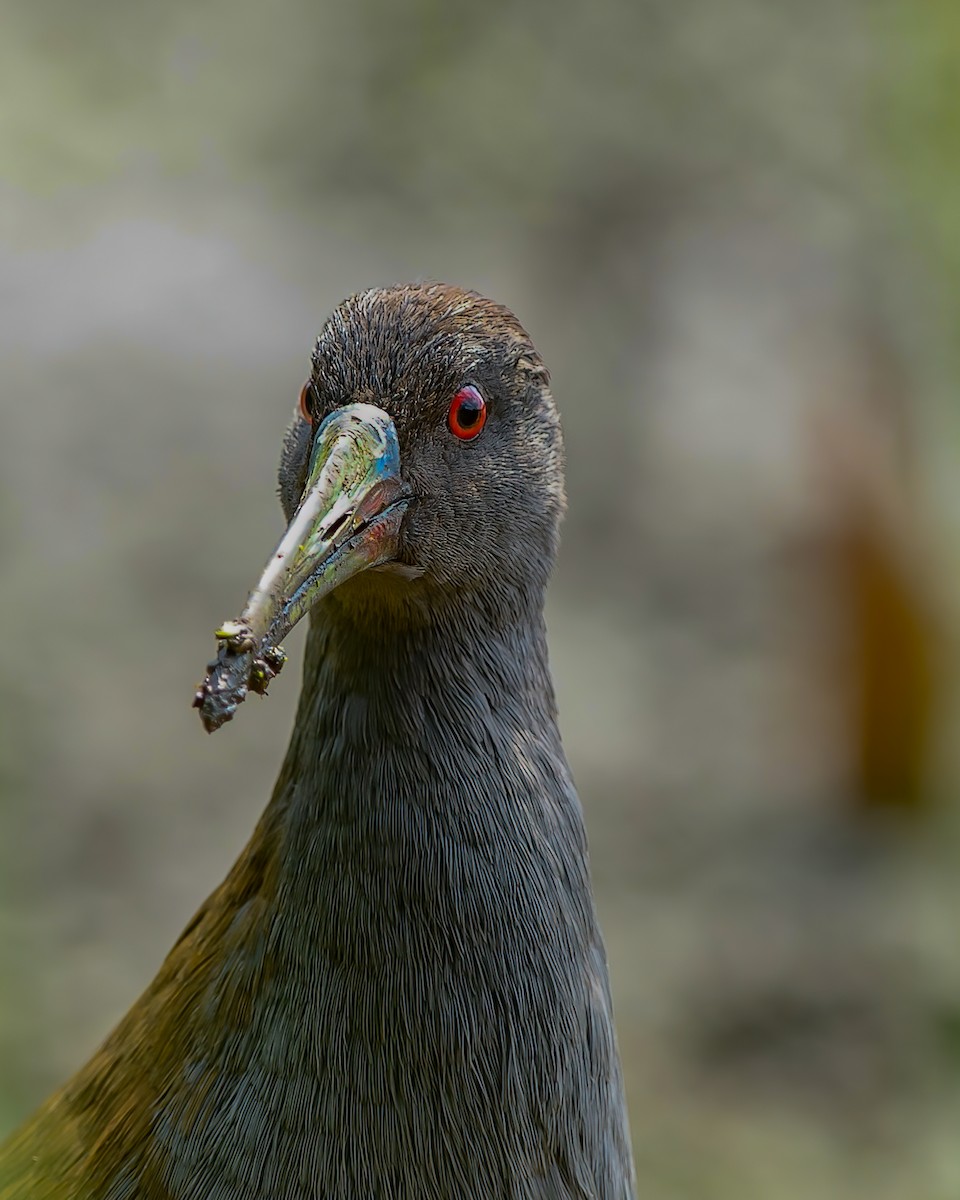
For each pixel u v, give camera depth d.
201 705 4.00
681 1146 10.80
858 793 14.66
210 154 20.03
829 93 21.36
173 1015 4.87
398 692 4.80
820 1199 10.45
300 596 4.38
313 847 4.73
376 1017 4.62
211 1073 4.68
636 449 18.58
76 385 16.73
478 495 4.93
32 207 18.44
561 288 19.58
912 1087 11.46
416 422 4.86
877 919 12.99
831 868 13.69
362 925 4.65
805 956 12.46
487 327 5.08
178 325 17.39
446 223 19.75
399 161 20.42
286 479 5.09
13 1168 5.14
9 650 14.48
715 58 21.45
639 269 19.75
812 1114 11.20
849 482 14.82
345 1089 4.60
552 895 4.86
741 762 14.77
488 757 4.87
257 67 21.33
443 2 21.58
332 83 21.16
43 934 11.90
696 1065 11.52
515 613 5.07
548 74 21.25
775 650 15.78
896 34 21.64
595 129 20.80
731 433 18.38
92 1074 5.13
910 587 14.45
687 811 14.16
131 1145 4.75
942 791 14.77
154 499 16.16
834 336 17.67
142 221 18.69
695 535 17.77
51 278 17.69
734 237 20.11
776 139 20.89
